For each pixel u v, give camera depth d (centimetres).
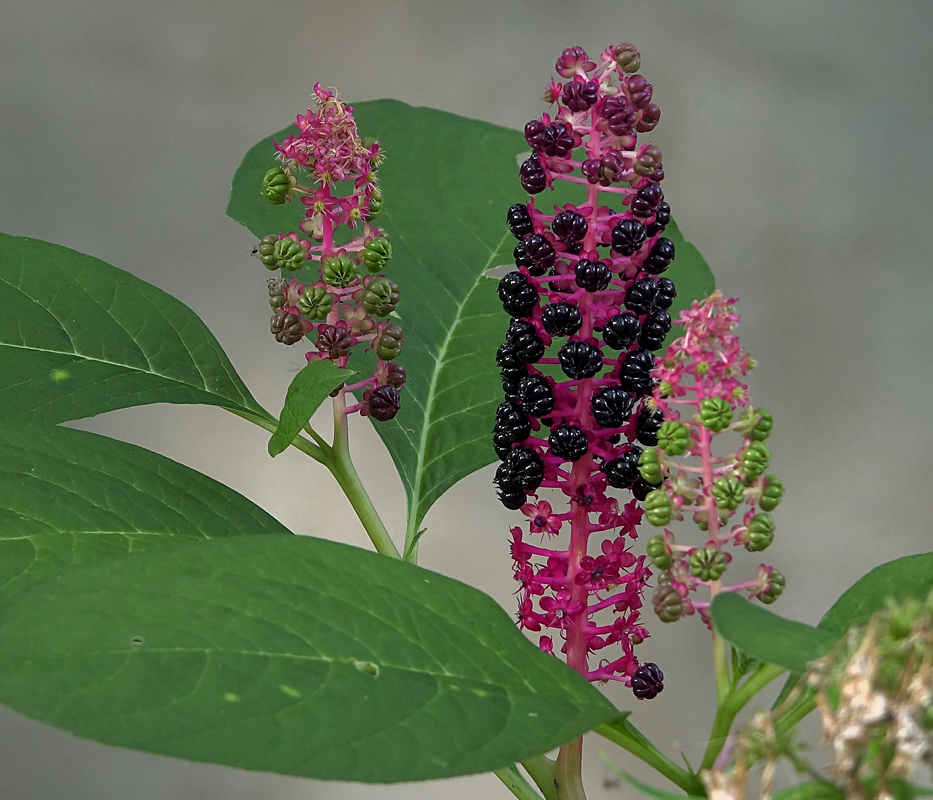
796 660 63
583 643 70
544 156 70
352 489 76
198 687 64
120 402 77
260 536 67
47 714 63
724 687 67
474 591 68
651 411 69
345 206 73
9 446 72
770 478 67
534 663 67
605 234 70
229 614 65
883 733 62
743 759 63
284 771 63
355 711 64
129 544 70
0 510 70
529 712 65
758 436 67
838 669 62
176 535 71
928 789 62
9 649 64
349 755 63
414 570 68
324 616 66
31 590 65
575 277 69
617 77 69
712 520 67
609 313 70
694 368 67
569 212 69
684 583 67
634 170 69
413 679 65
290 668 65
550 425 71
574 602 70
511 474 70
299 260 73
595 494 70
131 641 64
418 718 65
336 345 73
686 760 67
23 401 76
